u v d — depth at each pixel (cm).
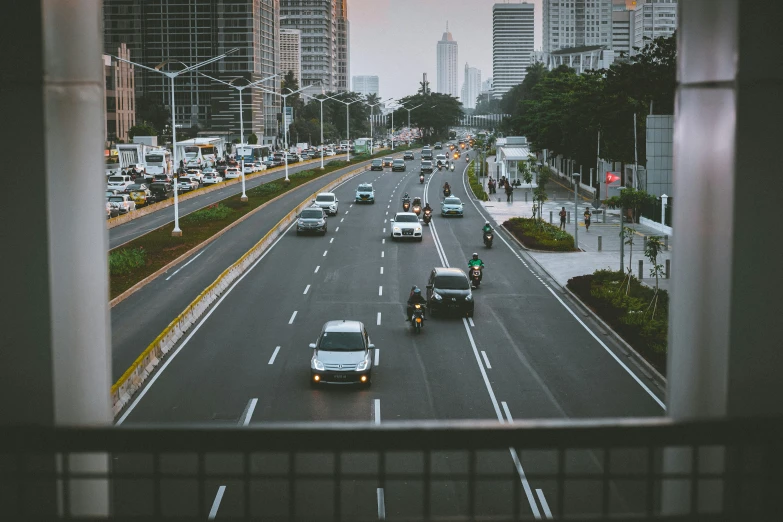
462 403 2397
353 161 14238
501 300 3991
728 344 805
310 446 614
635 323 3278
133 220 6838
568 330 3381
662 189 6506
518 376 2697
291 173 11912
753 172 797
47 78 786
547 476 624
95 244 866
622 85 7838
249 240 5638
